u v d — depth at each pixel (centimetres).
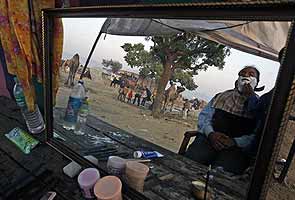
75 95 83
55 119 92
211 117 55
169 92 62
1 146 93
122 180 72
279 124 41
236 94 50
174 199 63
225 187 54
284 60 39
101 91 75
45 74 88
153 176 68
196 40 55
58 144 91
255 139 47
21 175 78
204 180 58
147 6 56
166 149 65
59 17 78
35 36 101
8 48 110
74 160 84
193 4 49
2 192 71
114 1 84
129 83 69
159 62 62
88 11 69
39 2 98
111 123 75
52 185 74
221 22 49
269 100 44
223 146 54
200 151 58
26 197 69
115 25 66
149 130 67
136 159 71
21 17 98
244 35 47
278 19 40
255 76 46
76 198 70
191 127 59
